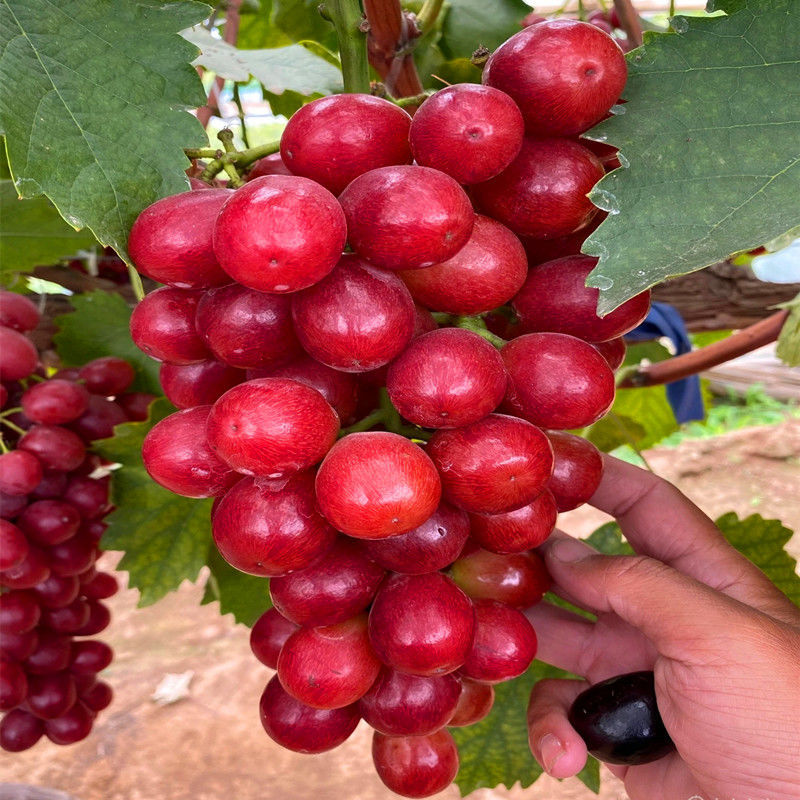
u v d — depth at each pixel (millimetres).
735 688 261
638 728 280
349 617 228
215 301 211
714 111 219
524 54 207
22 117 206
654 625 278
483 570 249
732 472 1525
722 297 496
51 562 391
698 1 921
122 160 214
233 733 971
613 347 267
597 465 255
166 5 229
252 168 245
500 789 880
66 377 412
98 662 424
